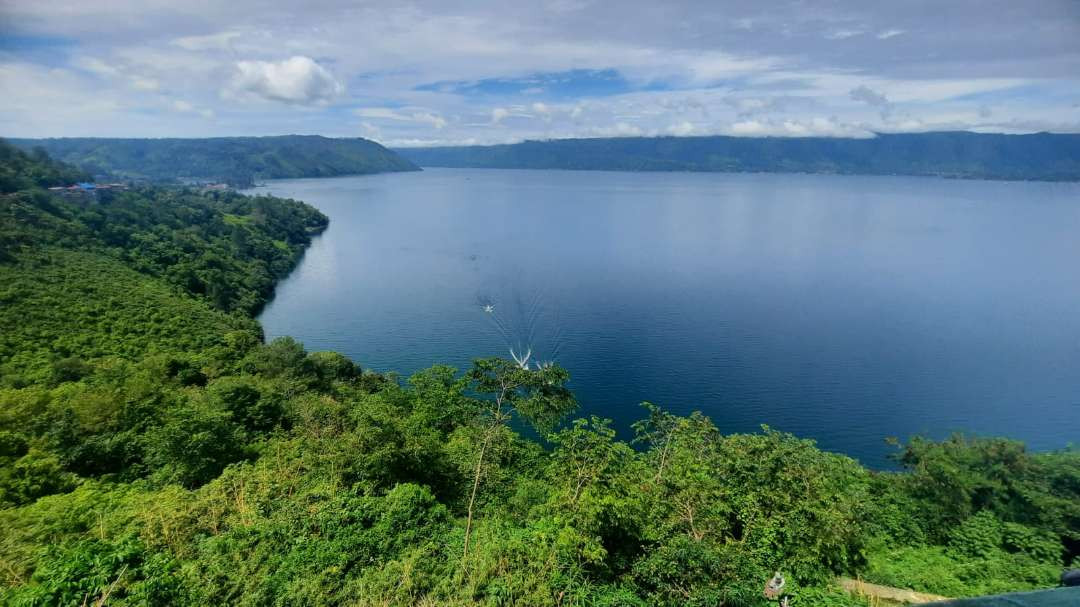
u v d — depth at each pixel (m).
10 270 63.47
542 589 15.32
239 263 106.75
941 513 23.47
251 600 15.01
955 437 28.50
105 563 14.60
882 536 22.59
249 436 31.19
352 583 16.12
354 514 19.41
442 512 20.80
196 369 44.75
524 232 167.38
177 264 90.00
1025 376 64.06
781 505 19.67
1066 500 22.94
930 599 17.39
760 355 69.94
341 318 86.56
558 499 19.14
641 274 112.75
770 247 142.88
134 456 28.11
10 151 132.38
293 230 148.38
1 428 28.47
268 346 52.31
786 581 16.55
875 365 67.06
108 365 43.81
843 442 51.28
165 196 165.38
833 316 85.50
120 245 92.06
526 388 22.47
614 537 17.44
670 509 19.23
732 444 25.84
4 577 15.68
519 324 82.62
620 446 21.30
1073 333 77.50
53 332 51.66
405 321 84.69
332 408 36.44
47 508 20.44
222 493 21.42
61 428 28.25
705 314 86.56
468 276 111.75
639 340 75.31
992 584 18.91
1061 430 53.06
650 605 15.03
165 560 15.65
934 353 70.75
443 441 33.19
